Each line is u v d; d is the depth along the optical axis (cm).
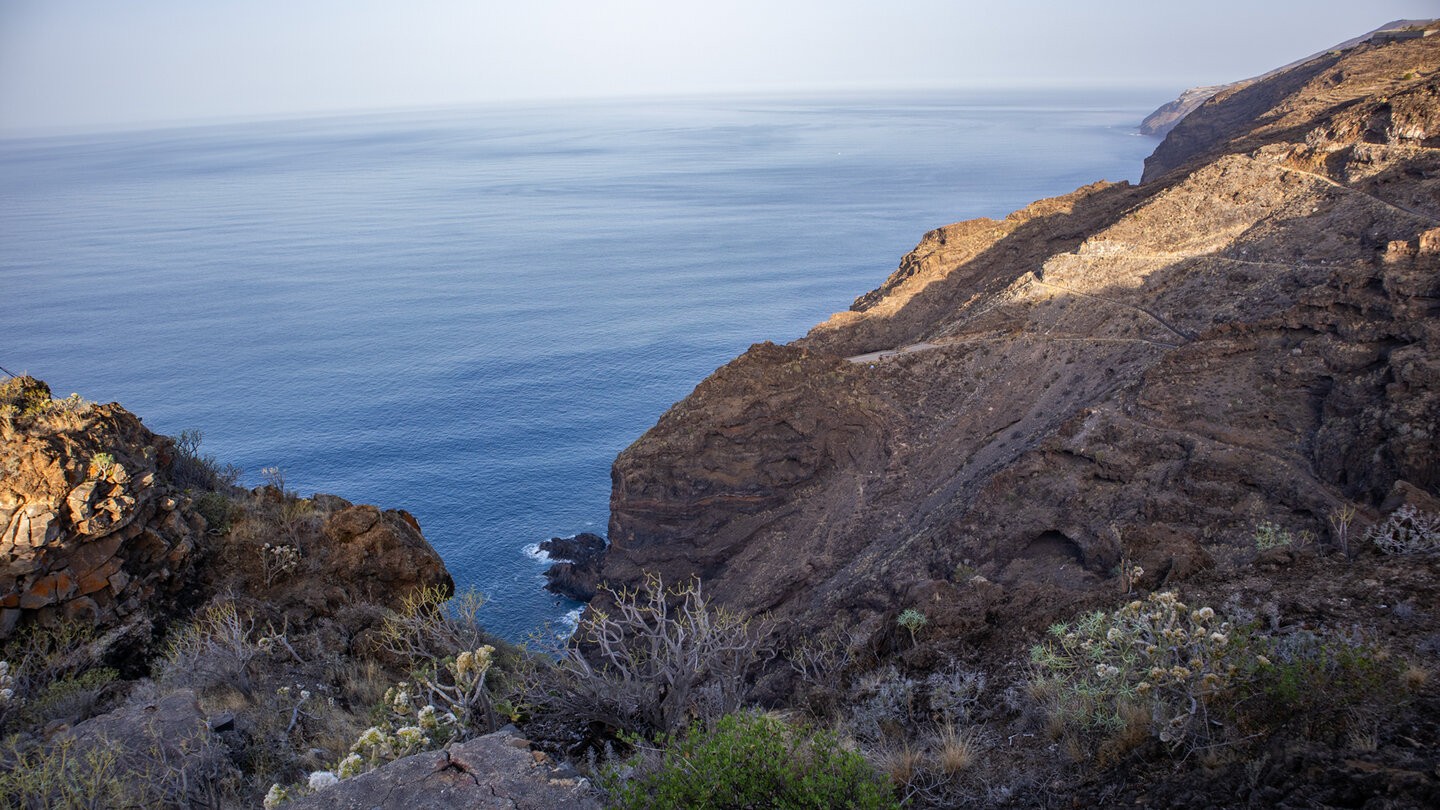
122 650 1563
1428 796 532
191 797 953
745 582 5941
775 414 6384
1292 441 4084
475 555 7681
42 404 1691
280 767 1136
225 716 1205
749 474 6256
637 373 13812
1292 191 7444
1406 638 845
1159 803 674
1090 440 4662
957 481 5906
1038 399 6488
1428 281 4159
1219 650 788
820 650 1908
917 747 967
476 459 10138
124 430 1841
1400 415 3494
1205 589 1145
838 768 669
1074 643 1019
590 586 6769
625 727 1186
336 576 1962
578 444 10650
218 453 10481
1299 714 706
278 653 1606
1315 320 4575
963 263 9688
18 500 1520
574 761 1127
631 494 6266
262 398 12888
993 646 1252
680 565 6166
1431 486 3197
